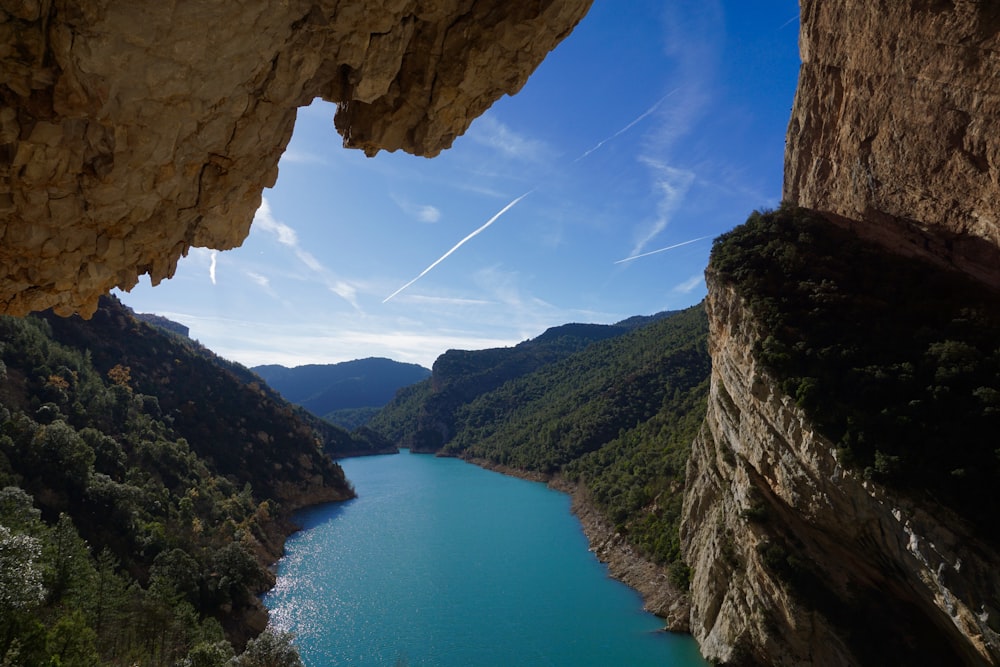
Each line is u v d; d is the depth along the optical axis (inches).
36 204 324.5
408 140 494.9
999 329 1036.5
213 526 2701.8
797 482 1170.6
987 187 971.9
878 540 1024.9
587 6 430.6
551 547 2989.7
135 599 1572.3
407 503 4271.7
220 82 326.0
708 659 1528.1
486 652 1871.3
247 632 2001.7
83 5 257.9
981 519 864.9
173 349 4515.3
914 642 1093.1
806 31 1553.9
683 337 5157.5
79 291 405.7
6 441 2075.5
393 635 2020.2
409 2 372.8
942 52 1010.7
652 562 2343.8
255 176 428.8
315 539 3282.5
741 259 1523.1
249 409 4443.9
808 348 1203.9
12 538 1125.7
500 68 450.6
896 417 1008.9
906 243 1255.5
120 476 2534.5
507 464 5743.1
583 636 1910.7
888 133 1200.2
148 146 326.3
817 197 1555.1
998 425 930.1
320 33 353.4
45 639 1062.4
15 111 285.1
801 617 1216.2
